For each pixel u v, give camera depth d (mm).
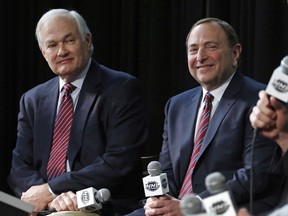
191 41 5238
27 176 5797
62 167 5652
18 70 8047
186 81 7477
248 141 4891
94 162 5574
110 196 5457
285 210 2768
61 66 5672
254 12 7039
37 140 5809
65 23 5695
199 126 5164
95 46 8016
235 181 4641
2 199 3990
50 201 5516
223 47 5172
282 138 3775
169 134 5309
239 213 2779
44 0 7953
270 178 4211
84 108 5664
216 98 5172
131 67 7883
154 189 4789
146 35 7816
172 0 7641
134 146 5586
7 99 8023
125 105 5633
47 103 5840
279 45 6898
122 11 7910
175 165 5191
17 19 8039
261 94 3588
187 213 2762
